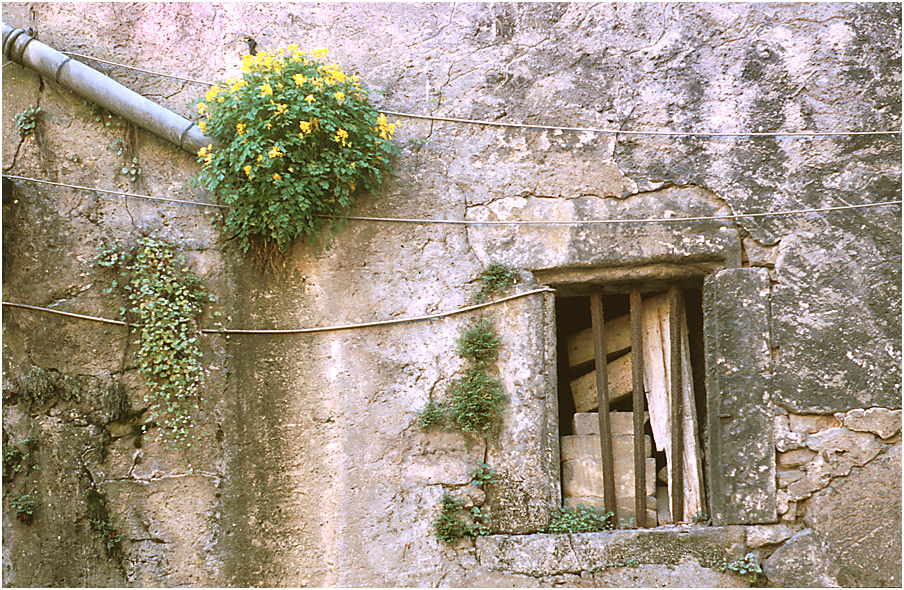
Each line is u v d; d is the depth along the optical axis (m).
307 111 4.89
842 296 5.13
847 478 4.97
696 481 5.27
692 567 4.96
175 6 5.58
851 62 5.37
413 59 5.55
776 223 5.25
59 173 5.36
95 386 5.14
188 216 5.34
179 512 5.04
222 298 5.26
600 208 5.35
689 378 5.42
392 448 5.16
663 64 5.48
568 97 5.48
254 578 4.98
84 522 5.02
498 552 5.04
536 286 5.33
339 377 5.21
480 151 5.46
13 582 4.97
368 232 5.36
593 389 5.67
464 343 5.25
